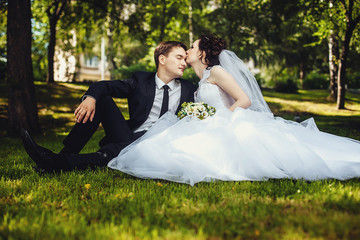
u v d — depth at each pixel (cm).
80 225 174
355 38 1468
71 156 308
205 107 326
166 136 302
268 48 2494
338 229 162
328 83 2486
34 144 294
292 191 237
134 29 1474
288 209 198
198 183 277
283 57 2652
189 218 184
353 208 194
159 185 268
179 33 1970
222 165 282
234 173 281
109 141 354
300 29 2108
